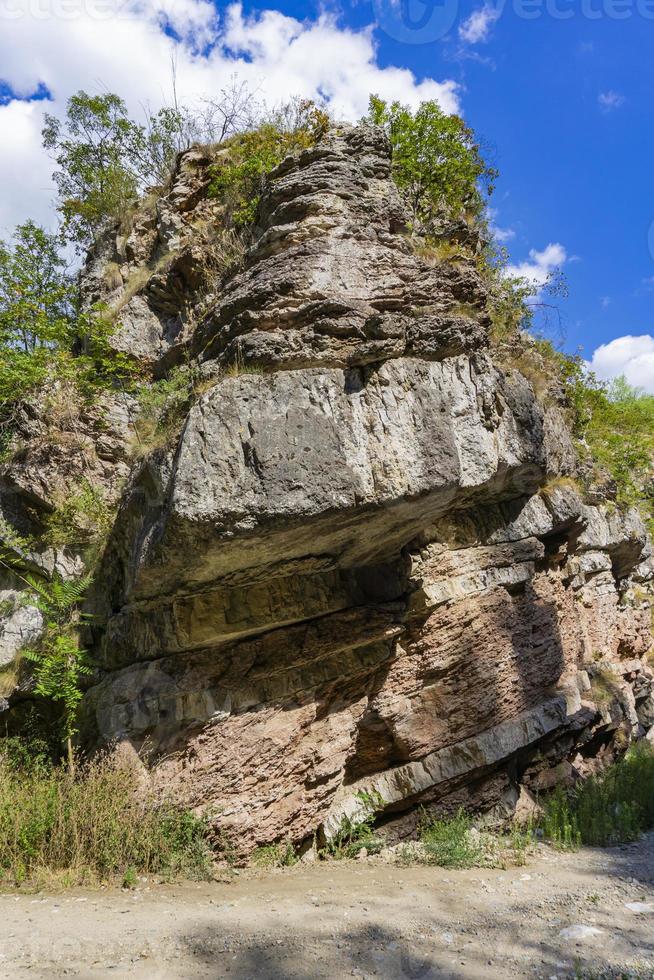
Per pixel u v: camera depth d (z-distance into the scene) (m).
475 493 8.64
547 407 11.68
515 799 9.48
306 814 7.70
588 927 5.61
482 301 8.82
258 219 8.91
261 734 7.39
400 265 7.93
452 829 8.34
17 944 4.43
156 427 8.07
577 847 8.79
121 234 12.52
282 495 6.09
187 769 7.08
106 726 7.41
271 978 4.27
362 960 4.65
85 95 15.41
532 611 10.34
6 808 6.31
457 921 5.62
